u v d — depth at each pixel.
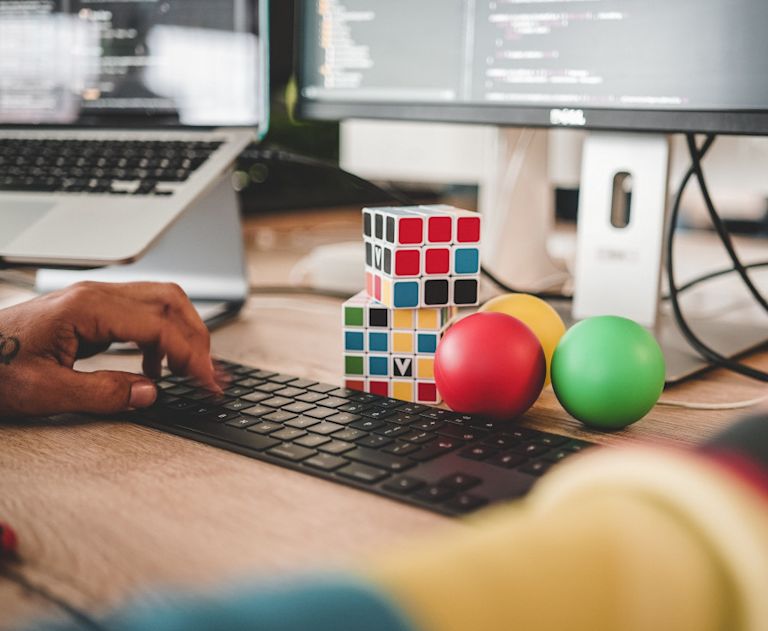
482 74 0.81
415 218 0.59
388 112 0.87
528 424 0.56
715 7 0.68
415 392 0.62
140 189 0.82
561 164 1.07
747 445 0.19
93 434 0.53
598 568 0.16
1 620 0.30
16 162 0.89
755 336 0.79
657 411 0.59
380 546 0.36
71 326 0.58
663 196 0.75
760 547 0.16
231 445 0.50
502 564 0.16
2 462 0.48
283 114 1.16
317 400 0.58
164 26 0.94
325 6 0.89
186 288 0.93
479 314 0.56
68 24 0.96
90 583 0.33
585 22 0.74
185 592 0.17
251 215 1.50
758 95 0.67
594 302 0.79
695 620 0.15
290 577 0.16
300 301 0.98
